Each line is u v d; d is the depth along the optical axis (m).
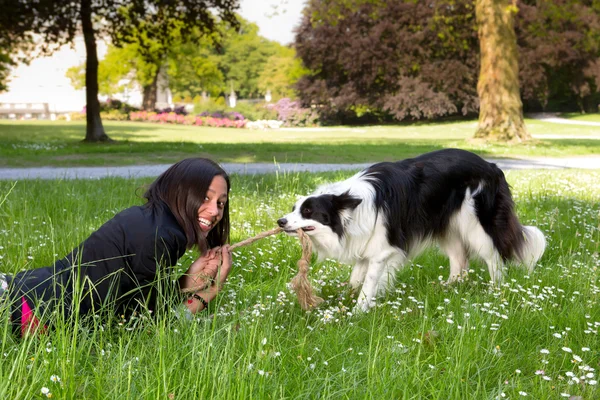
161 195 3.66
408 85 45.78
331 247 4.68
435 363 3.22
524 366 3.42
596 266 5.33
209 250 4.00
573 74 49.41
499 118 22.50
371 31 46.78
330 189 4.82
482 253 5.25
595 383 2.98
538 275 5.17
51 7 22.06
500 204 5.25
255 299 4.42
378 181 4.79
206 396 2.69
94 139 23.44
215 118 47.62
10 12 21.94
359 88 48.81
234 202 8.30
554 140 26.41
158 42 25.75
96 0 22.73
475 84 46.84
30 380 2.77
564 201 9.41
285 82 72.88
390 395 2.84
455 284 5.03
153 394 2.63
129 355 3.12
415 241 4.98
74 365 2.80
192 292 3.86
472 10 42.12
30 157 17.11
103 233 3.52
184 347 3.04
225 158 17.56
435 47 46.78
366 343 3.65
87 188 9.48
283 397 2.72
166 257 3.55
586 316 3.99
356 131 39.62
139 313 3.65
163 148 19.89
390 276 4.86
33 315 3.25
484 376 3.19
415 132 37.69
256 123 46.81
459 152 5.21
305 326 3.83
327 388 2.84
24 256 4.89
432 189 4.96
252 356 3.12
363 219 4.66
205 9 23.81
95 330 3.12
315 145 22.48
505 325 3.91
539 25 34.03
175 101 84.94
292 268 5.40
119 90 52.47
